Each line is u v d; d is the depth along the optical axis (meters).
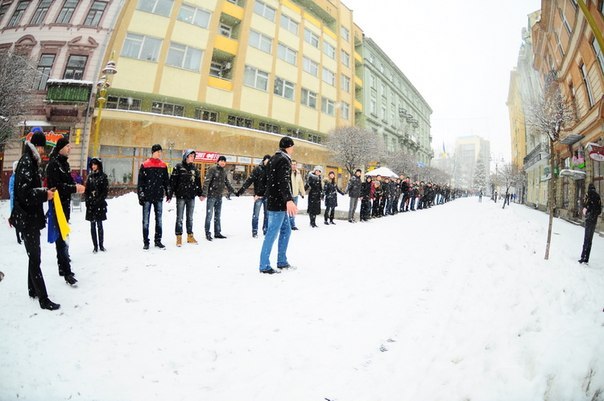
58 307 2.89
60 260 3.53
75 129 15.63
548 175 20.27
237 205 12.27
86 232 7.02
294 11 25.19
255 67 21.62
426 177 42.47
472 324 2.62
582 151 14.03
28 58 11.87
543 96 7.24
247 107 20.78
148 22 17.42
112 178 15.91
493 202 38.22
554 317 2.69
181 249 5.39
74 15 17.02
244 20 21.23
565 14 14.77
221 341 2.35
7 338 2.32
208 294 3.28
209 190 6.24
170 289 3.40
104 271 4.01
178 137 17.47
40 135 3.09
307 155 25.08
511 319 2.68
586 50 12.71
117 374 1.96
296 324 2.64
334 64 29.12
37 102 15.63
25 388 1.80
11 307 2.87
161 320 2.68
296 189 8.05
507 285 3.75
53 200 3.49
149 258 4.70
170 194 5.66
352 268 4.41
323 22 30.31
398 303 3.12
